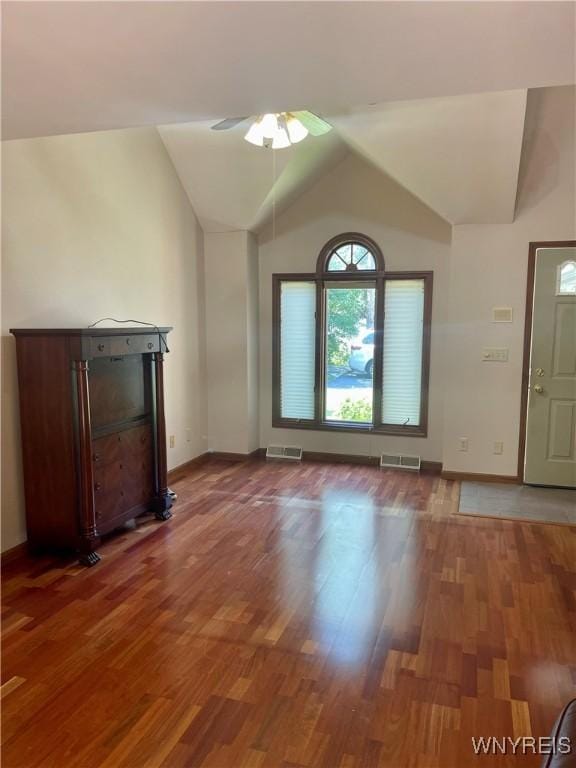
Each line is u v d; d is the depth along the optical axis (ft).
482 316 15.17
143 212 14.21
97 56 5.82
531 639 8.00
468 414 15.61
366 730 6.24
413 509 13.42
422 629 8.25
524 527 12.28
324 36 5.38
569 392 14.80
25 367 10.21
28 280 10.66
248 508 13.46
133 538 11.59
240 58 5.88
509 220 14.61
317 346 17.70
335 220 17.02
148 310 14.60
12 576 9.86
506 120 11.45
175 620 8.48
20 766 5.74
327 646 7.83
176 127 14.08
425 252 16.28
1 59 5.88
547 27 5.17
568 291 14.52
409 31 5.26
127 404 11.56
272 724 6.33
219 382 17.78
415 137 12.46
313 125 11.43
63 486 10.29
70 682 7.04
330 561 10.53
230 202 15.98
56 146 11.23
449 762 5.80
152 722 6.36
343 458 17.79
